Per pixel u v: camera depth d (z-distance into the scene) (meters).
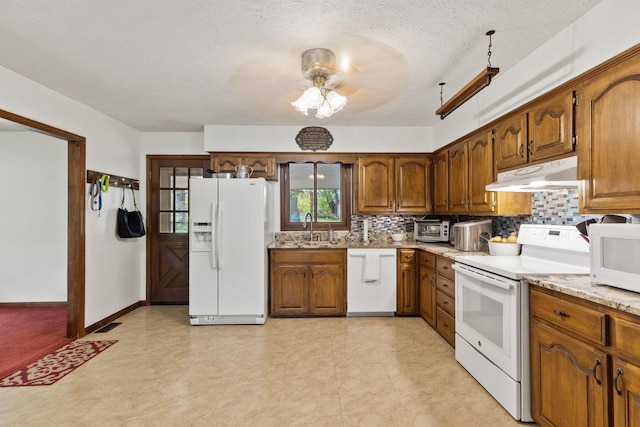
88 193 3.39
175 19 1.90
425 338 3.19
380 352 2.87
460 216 4.27
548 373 1.73
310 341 3.12
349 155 4.20
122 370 2.54
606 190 1.56
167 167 4.46
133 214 4.02
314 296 3.84
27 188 4.38
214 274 3.58
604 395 1.37
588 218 2.27
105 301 3.64
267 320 3.75
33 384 2.33
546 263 2.33
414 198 4.20
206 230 3.56
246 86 2.90
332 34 2.06
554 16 1.87
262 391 2.24
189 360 2.72
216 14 1.85
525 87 2.37
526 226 2.68
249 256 3.59
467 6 1.79
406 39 2.13
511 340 1.93
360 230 4.46
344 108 3.49
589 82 1.70
